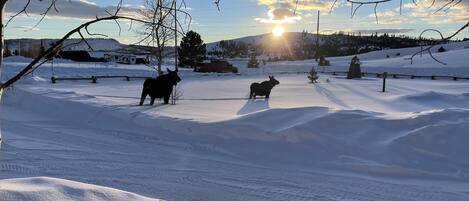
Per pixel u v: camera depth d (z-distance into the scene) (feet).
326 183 27.25
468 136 30.71
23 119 50.93
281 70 217.36
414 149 30.83
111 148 36.60
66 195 10.43
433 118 33.91
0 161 31.17
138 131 43.70
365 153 31.63
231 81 131.44
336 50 423.64
